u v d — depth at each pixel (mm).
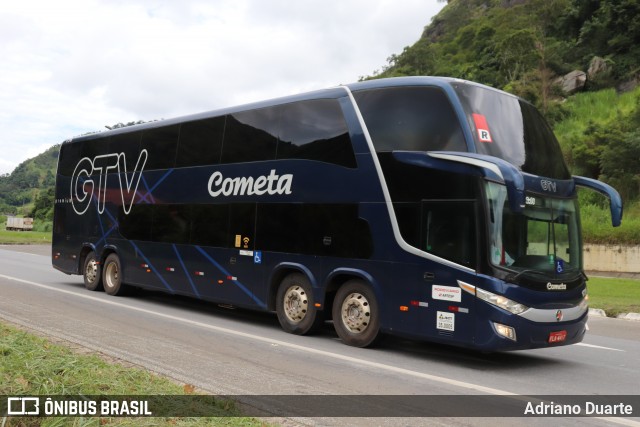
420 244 9062
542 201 9055
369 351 9594
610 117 56469
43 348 7566
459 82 9305
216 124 13023
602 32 76312
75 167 17734
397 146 9555
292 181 11086
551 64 74562
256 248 11609
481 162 8477
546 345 8594
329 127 10625
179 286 13469
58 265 17922
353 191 10031
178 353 8656
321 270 10422
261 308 11445
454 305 8617
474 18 134375
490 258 8352
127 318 11797
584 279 9469
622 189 41938
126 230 15297
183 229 13453
